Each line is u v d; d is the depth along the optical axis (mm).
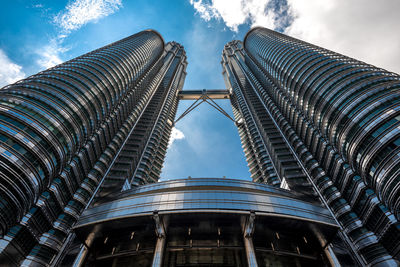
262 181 75500
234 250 30766
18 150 32812
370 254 37531
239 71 156125
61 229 42094
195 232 31828
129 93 85562
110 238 33000
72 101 47219
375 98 40906
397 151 32625
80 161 51906
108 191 56375
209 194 32906
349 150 41406
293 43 88188
